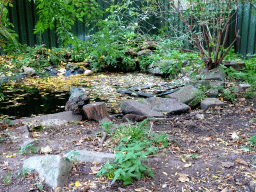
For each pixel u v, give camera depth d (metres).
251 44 10.13
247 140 3.35
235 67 7.11
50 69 9.24
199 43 6.48
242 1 5.61
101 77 8.92
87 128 4.04
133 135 3.30
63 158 2.57
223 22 6.36
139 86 7.18
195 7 5.27
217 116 4.57
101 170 2.41
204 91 5.78
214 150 3.15
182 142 3.46
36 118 4.52
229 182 2.38
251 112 4.62
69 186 2.33
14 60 3.02
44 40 10.92
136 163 2.40
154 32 11.54
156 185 2.36
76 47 2.25
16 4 10.30
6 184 2.33
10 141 3.32
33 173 2.49
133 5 10.83
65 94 6.66
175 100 5.32
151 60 9.45
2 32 2.34
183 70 7.68
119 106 5.56
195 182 2.40
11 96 6.40
